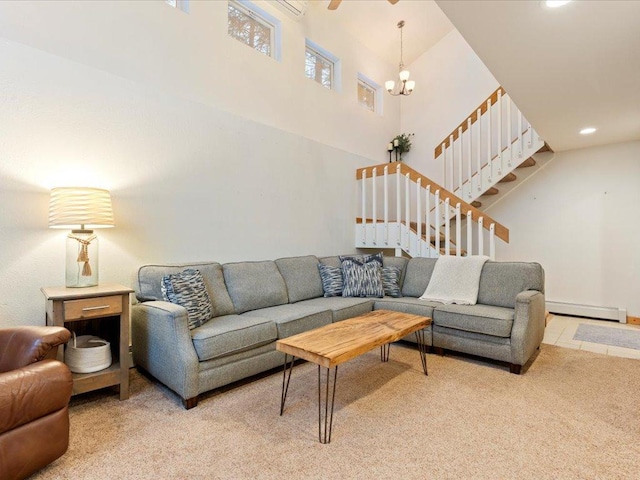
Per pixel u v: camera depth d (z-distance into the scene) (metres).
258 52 3.84
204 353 2.16
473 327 2.89
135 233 2.83
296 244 4.22
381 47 5.86
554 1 1.88
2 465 1.37
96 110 2.61
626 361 3.01
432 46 6.22
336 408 2.13
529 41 2.27
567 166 4.93
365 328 2.35
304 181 4.35
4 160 2.23
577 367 2.86
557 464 1.60
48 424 1.53
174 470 1.55
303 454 1.67
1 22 2.22
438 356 3.13
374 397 2.29
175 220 3.07
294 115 4.27
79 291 2.16
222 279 3.05
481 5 1.93
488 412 2.09
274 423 1.95
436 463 1.60
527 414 2.06
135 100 2.82
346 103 5.20
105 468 1.56
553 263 5.05
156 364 2.34
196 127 3.23
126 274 2.78
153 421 1.97
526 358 2.71
